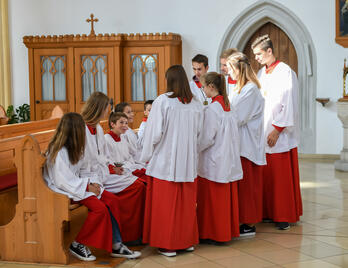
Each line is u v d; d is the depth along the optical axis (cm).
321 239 418
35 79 935
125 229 401
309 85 905
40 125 622
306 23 895
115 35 882
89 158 378
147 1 952
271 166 452
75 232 443
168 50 884
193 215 379
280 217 447
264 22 936
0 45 984
